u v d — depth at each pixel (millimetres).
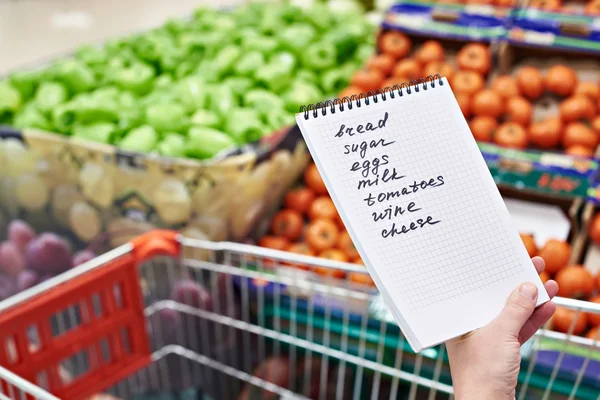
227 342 1986
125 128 2117
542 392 1547
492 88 2375
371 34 2986
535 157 2037
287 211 2203
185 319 1990
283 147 2006
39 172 2066
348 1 3400
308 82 2621
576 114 2201
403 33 2623
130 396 2045
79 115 2148
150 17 4734
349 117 840
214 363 1791
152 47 2750
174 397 1863
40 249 2227
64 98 2381
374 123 846
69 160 1984
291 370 1862
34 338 1873
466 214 852
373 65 2568
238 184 1844
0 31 4586
